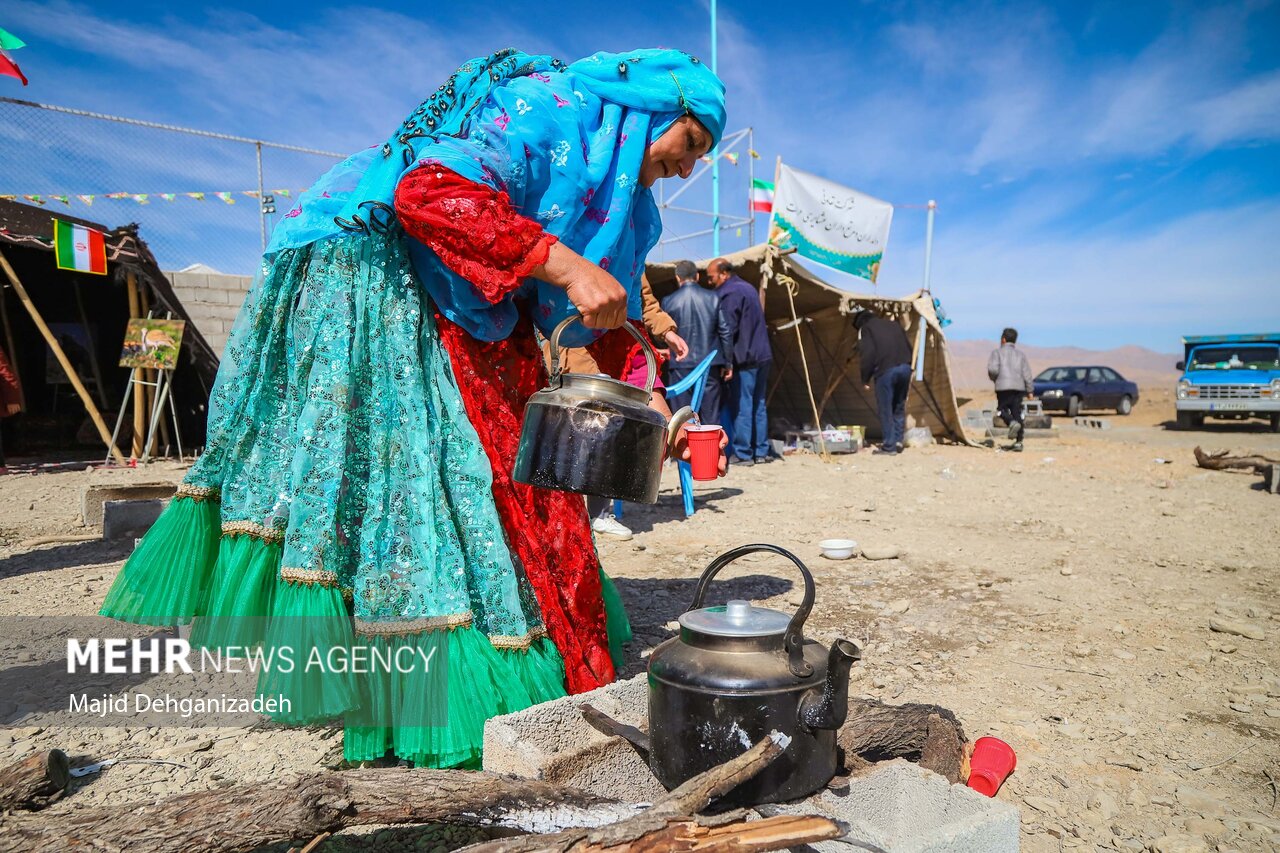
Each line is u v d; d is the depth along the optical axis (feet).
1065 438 52.39
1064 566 15.83
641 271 9.14
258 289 7.62
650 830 4.63
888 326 38.06
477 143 7.07
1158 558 16.79
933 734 7.47
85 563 15.61
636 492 6.59
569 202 7.57
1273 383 59.26
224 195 34.71
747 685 5.57
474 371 7.92
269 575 7.25
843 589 14.30
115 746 8.07
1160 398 108.06
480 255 6.82
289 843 6.28
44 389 41.98
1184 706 9.43
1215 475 30.94
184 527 7.48
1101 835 6.83
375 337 7.51
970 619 12.64
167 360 33.73
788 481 28.76
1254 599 13.83
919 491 26.50
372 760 7.38
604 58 8.07
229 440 7.54
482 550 7.48
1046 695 9.70
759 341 33.01
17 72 28.07
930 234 42.60
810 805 5.66
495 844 4.81
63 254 31.30
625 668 9.98
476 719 6.99
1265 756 8.22
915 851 5.20
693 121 8.07
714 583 14.58
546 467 6.56
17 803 6.81
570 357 10.25
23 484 27.04
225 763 7.73
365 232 7.36
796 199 38.73
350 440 7.34
